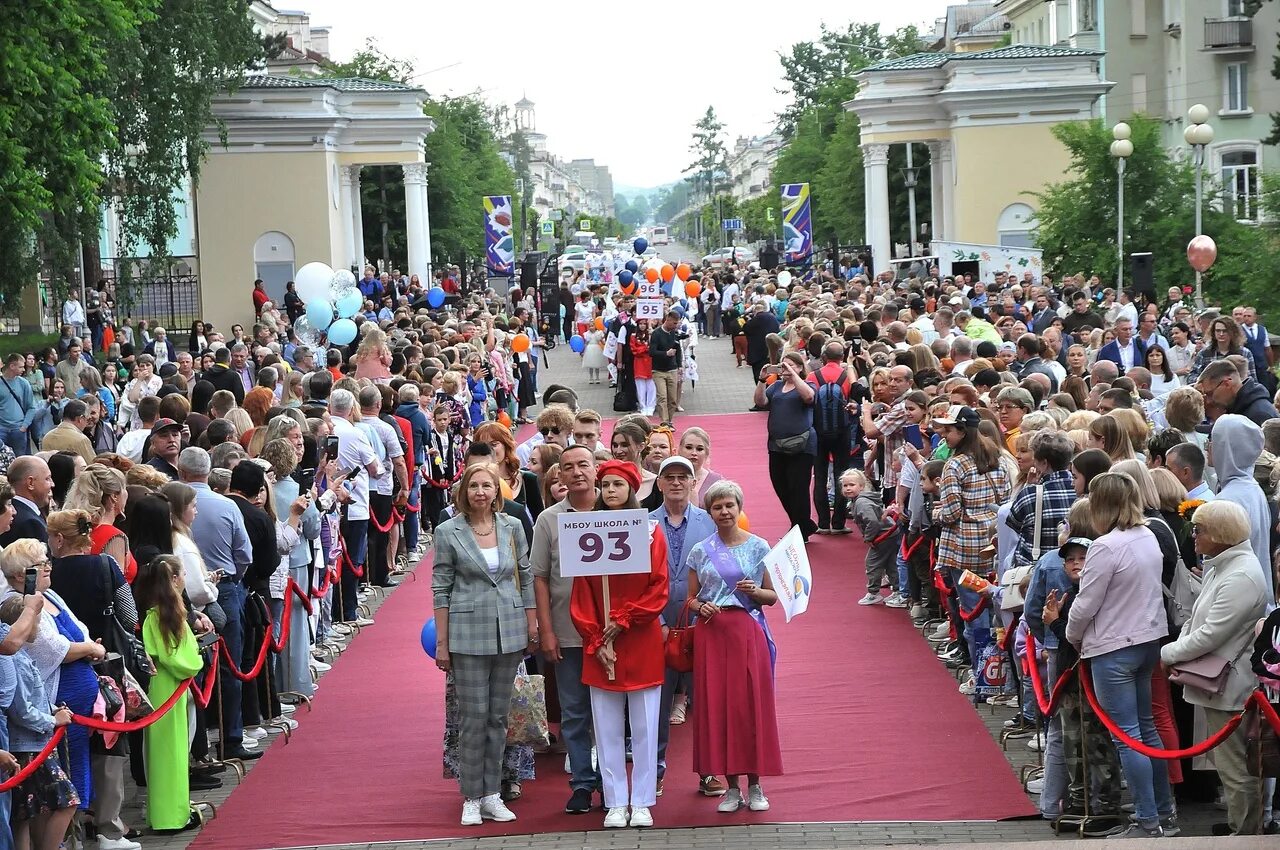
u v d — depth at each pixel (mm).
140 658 8648
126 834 8859
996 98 45250
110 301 38000
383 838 8719
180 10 34781
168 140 34875
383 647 13367
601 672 8711
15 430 21078
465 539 8891
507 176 78312
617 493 8680
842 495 17422
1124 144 32594
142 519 9312
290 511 11156
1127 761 8070
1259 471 10172
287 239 44312
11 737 7707
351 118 45375
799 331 19625
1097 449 8820
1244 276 32719
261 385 16391
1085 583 8117
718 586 8797
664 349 26719
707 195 198750
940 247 37375
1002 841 8203
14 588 7707
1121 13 58875
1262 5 54531
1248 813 7891
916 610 13695
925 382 15242
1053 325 18984
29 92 23875
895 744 10227
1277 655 7375
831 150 63844
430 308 36438
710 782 9266
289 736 10797
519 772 9328
